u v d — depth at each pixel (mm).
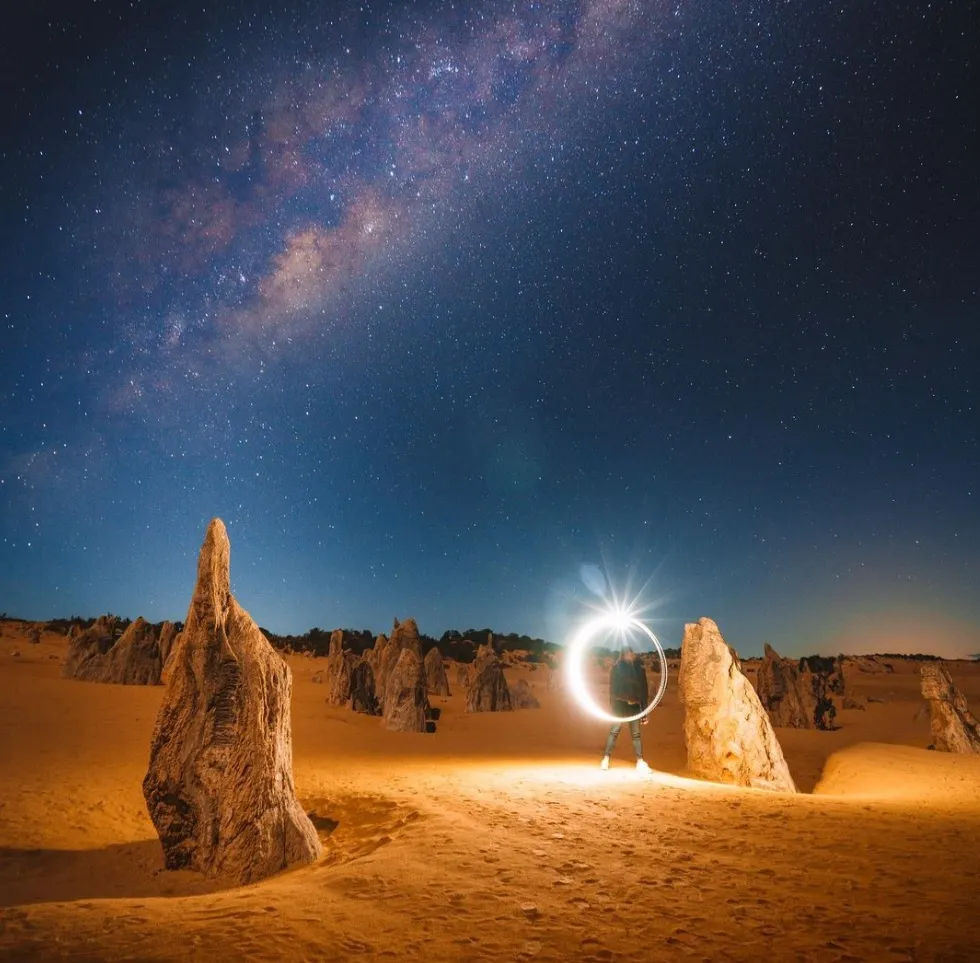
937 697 19266
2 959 4137
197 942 4512
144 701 24750
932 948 4484
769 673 27938
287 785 8109
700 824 7906
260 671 8078
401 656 24531
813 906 5312
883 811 8547
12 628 61562
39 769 13039
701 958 4441
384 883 5902
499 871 6238
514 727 25812
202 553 8477
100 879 7605
